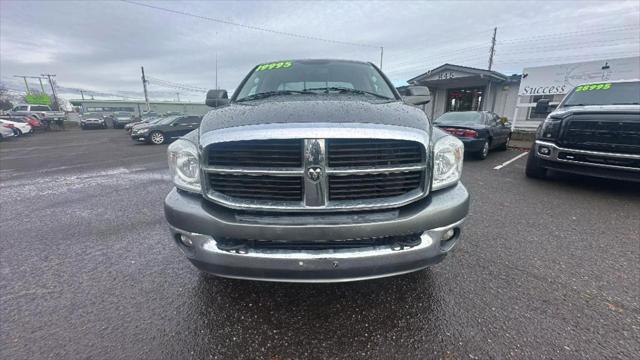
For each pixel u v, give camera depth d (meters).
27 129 21.30
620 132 4.05
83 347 1.73
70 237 3.26
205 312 2.01
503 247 2.82
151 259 2.74
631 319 1.88
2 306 2.10
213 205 1.74
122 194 5.02
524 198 4.33
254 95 2.83
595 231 3.18
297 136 1.60
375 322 1.89
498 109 17.95
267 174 1.65
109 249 2.96
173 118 14.86
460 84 18.80
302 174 1.63
